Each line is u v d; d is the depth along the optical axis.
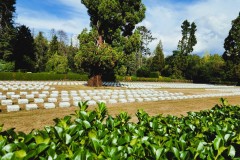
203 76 70.69
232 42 62.53
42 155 2.53
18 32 60.47
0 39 54.25
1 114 12.14
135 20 33.16
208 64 70.75
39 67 71.19
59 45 89.50
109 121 3.93
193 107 17.30
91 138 2.88
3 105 14.89
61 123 3.64
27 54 61.97
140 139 3.24
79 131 3.23
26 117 11.55
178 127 4.36
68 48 91.50
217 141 2.84
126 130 3.75
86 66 32.06
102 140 2.98
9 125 9.94
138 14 33.41
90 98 19.17
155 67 82.56
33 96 18.89
